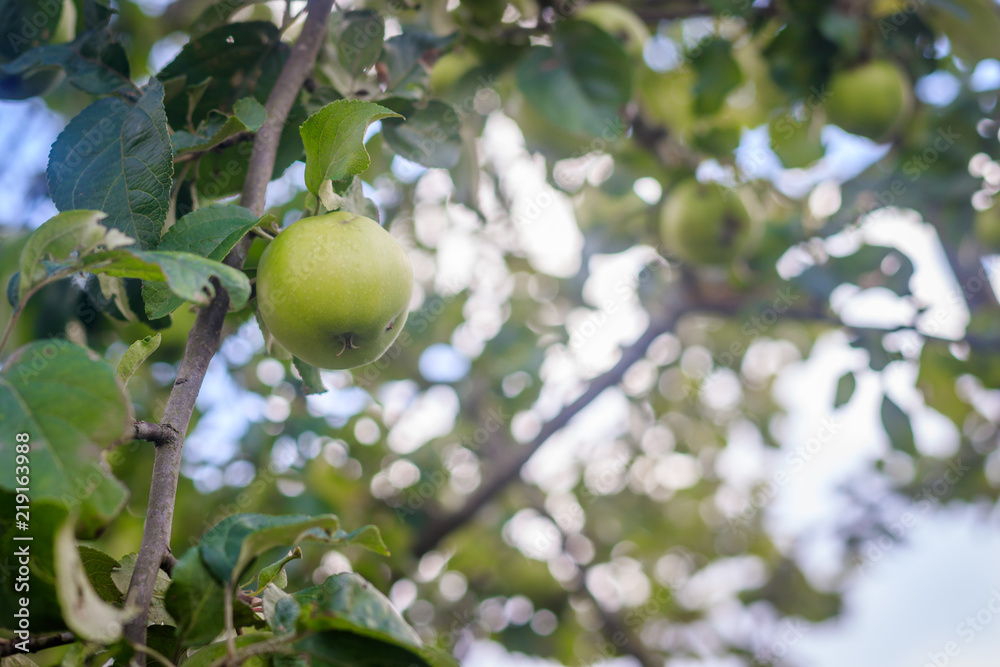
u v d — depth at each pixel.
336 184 0.58
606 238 1.08
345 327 0.55
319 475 1.07
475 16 0.81
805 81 0.92
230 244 0.52
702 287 1.13
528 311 1.24
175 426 0.51
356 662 0.47
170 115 0.65
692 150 0.99
